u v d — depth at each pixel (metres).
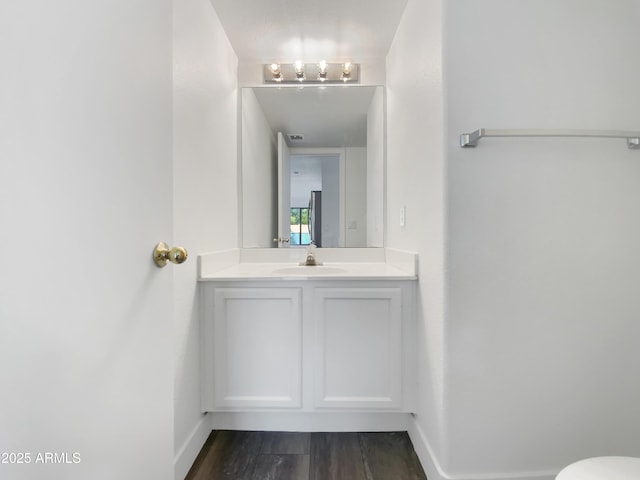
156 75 0.87
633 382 1.27
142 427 0.80
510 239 1.25
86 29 0.62
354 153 2.35
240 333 1.62
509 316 1.25
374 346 1.61
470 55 1.23
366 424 1.71
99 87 0.65
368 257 2.30
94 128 0.64
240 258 2.29
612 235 1.26
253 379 1.62
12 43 0.48
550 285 1.25
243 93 2.29
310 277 1.61
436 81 1.30
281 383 1.63
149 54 0.84
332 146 2.36
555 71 1.24
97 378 0.65
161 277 0.89
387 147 2.27
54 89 0.55
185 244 1.43
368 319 1.61
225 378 1.62
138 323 0.79
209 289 1.60
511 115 1.24
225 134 1.99
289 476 1.39
